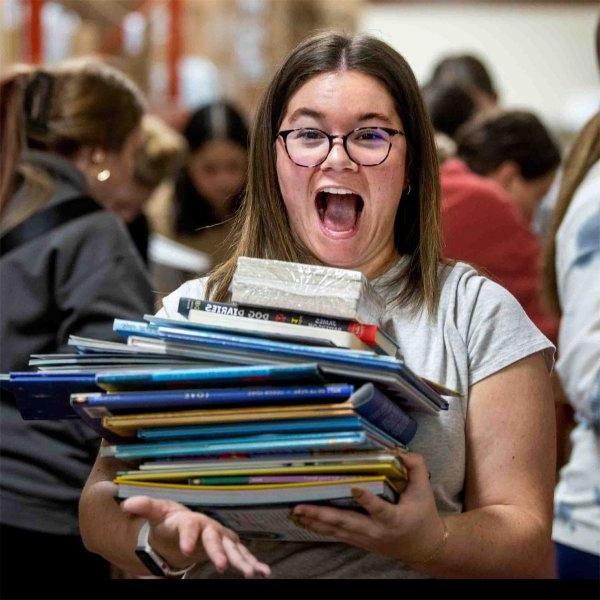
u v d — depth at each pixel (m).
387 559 2.55
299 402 2.26
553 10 11.62
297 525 2.36
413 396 2.34
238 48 7.93
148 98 7.43
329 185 2.61
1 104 3.90
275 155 2.74
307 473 2.28
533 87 11.76
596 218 3.64
